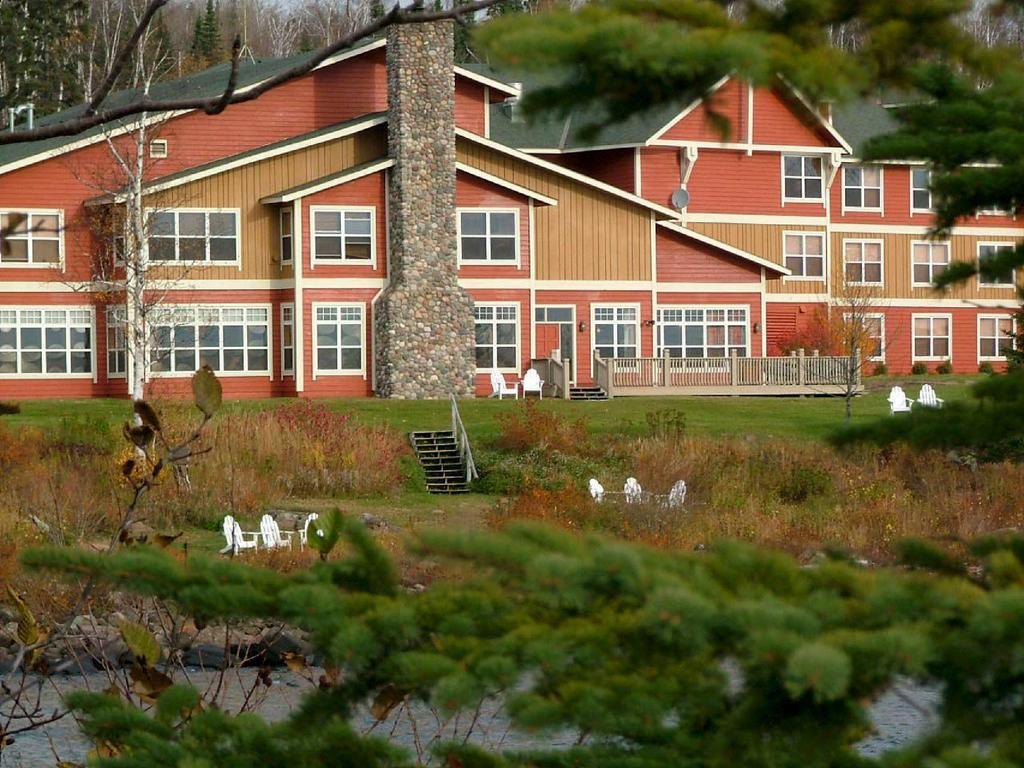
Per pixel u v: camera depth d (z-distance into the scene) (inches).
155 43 3826.3
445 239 3545.8
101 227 3152.1
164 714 335.0
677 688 256.1
